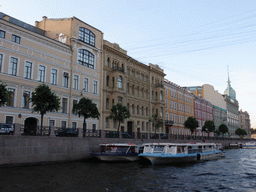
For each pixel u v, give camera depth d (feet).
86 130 100.78
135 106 155.43
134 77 157.28
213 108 298.97
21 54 94.22
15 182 52.29
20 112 91.66
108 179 59.41
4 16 105.09
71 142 84.12
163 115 180.86
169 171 73.31
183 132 214.28
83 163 82.79
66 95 110.73
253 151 174.40
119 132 109.40
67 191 48.19
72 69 114.42
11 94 89.86
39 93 78.13
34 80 98.07
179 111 211.20
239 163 97.25
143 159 86.53
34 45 99.55
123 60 147.54
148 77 173.06
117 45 144.87
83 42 120.88
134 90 156.25
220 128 254.68
